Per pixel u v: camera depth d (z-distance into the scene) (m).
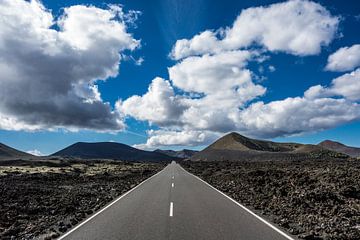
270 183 25.72
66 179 36.97
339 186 22.50
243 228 11.30
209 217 13.45
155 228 11.37
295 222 12.55
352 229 11.28
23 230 12.15
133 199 19.83
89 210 15.61
